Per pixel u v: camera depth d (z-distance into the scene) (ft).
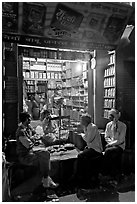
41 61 22.54
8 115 11.59
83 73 17.02
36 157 8.91
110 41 11.60
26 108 16.01
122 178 10.05
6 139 10.91
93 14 9.83
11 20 9.20
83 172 9.91
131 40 12.26
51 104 18.72
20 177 8.95
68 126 14.67
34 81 22.43
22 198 8.14
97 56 14.30
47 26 9.87
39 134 12.16
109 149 10.08
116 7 9.73
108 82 13.83
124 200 7.92
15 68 11.75
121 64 12.55
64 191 8.84
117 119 10.60
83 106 17.62
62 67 23.40
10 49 11.56
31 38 10.19
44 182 8.90
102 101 14.65
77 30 10.42
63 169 9.87
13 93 11.73
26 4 8.71
